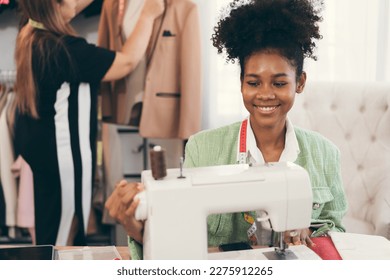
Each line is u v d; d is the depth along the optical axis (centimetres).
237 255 101
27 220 242
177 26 242
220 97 259
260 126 114
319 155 125
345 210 129
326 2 257
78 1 233
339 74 263
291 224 96
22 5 225
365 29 260
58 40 228
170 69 245
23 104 230
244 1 117
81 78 232
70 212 239
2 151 237
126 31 240
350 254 105
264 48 106
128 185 94
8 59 244
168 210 88
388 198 203
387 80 267
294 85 109
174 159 263
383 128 217
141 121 247
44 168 235
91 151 241
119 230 261
